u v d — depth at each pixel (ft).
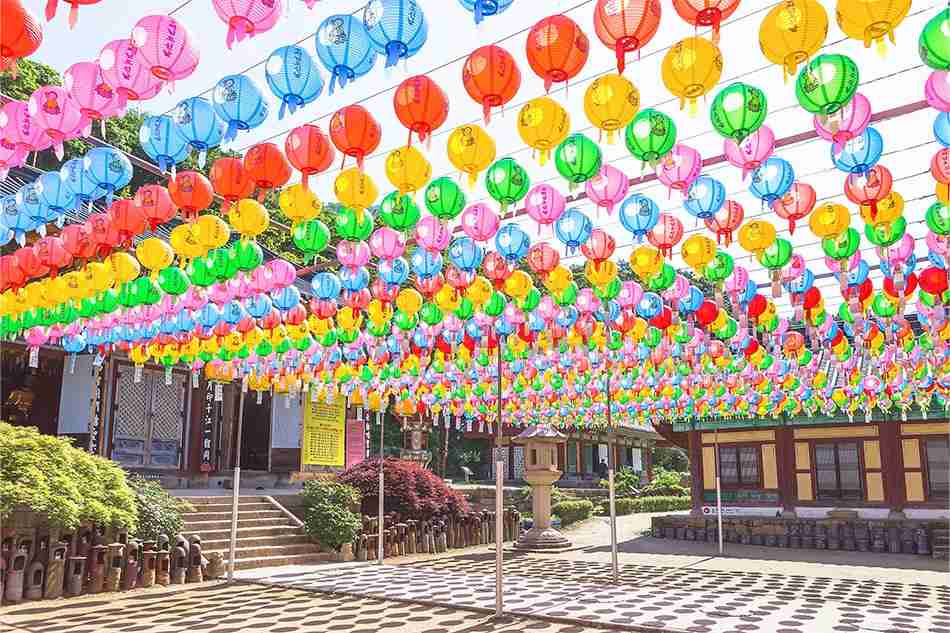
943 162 18.94
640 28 13.61
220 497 51.34
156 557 38.45
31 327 36.29
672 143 17.75
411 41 14.56
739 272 29.40
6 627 27.89
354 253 26.37
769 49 14.03
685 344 43.57
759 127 16.96
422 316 35.12
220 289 30.30
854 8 12.87
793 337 40.81
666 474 147.43
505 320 34.19
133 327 37.47
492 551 61.16
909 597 37.93
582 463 145.59
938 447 70.28
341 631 27.86
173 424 64.64
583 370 47.65
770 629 28.84
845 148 18.42
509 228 24.89
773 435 78.84
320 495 54.49
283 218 63.26
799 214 21.29
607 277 27.07
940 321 31.30
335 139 17.67
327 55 15.08
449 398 55.06
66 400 60.75
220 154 67.62
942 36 13.88
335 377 47.80
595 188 20.42
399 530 56.75
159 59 14.96
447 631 28.07
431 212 21.33
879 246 23.99
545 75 15.06
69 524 33.22
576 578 43.45
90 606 32.32
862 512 72.64
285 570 44.65
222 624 28.91
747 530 72.84
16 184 50.06
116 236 23.84
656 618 30.68
